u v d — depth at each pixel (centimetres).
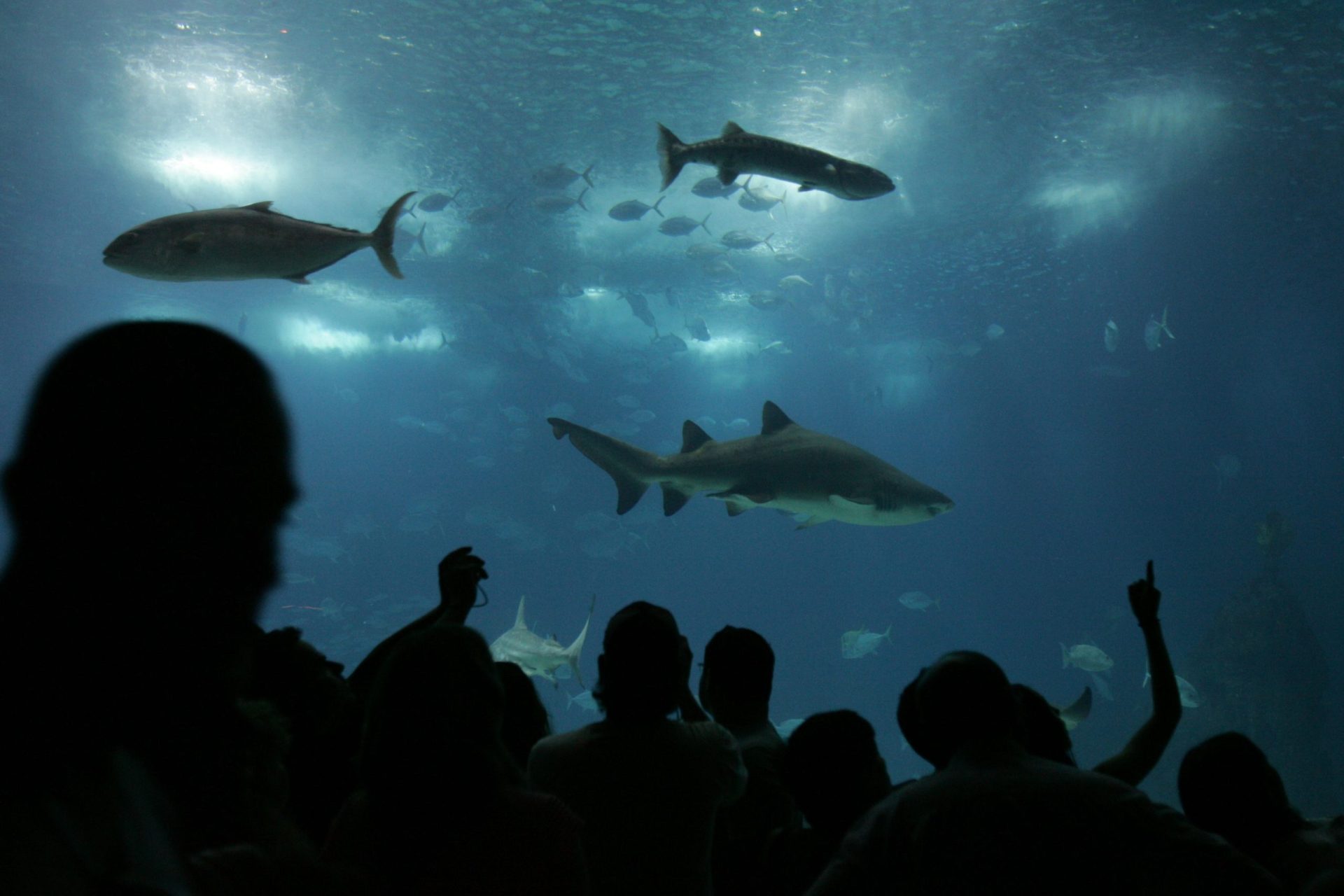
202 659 82
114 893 61
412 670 193
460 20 1316
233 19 1310
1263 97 1568
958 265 2652
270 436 90
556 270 2727
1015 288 2939
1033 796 206
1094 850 200
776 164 455
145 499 81
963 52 1394
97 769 71
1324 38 1376
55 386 84
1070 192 2050
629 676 277
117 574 79
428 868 182
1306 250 2586
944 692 231
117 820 67
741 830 323
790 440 696
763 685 346
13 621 77
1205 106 1599
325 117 1619
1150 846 201
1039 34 1353
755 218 2223
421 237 2064
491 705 197
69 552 79
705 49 1383
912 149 1731
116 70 1460
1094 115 1620
